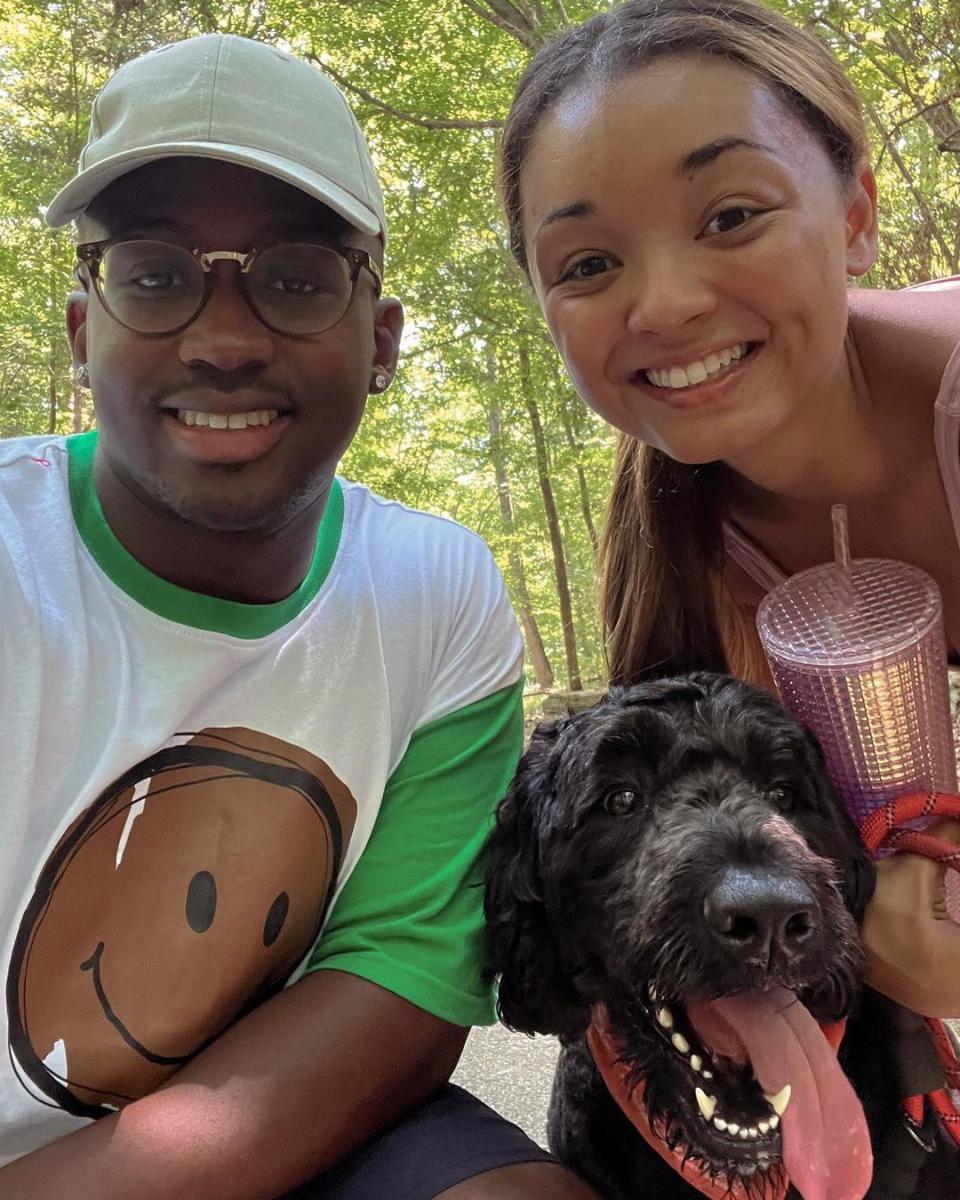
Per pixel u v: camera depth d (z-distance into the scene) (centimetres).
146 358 47
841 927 53
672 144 51
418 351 383
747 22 57
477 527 618
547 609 650
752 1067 54
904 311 61
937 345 58
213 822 49
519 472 473
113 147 48
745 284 53
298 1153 44
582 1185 47
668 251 53
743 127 52
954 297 62
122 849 48
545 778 64
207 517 48
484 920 61
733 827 56
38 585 48
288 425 49
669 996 53
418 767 55
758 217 52
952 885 56
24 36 316
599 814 62
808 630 59
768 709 63
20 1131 46
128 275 48
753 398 56
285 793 50
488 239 346
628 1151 61
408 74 327
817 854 56
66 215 49
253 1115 44
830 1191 49
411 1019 48
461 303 353
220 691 51
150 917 47
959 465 57
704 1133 55
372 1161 47
